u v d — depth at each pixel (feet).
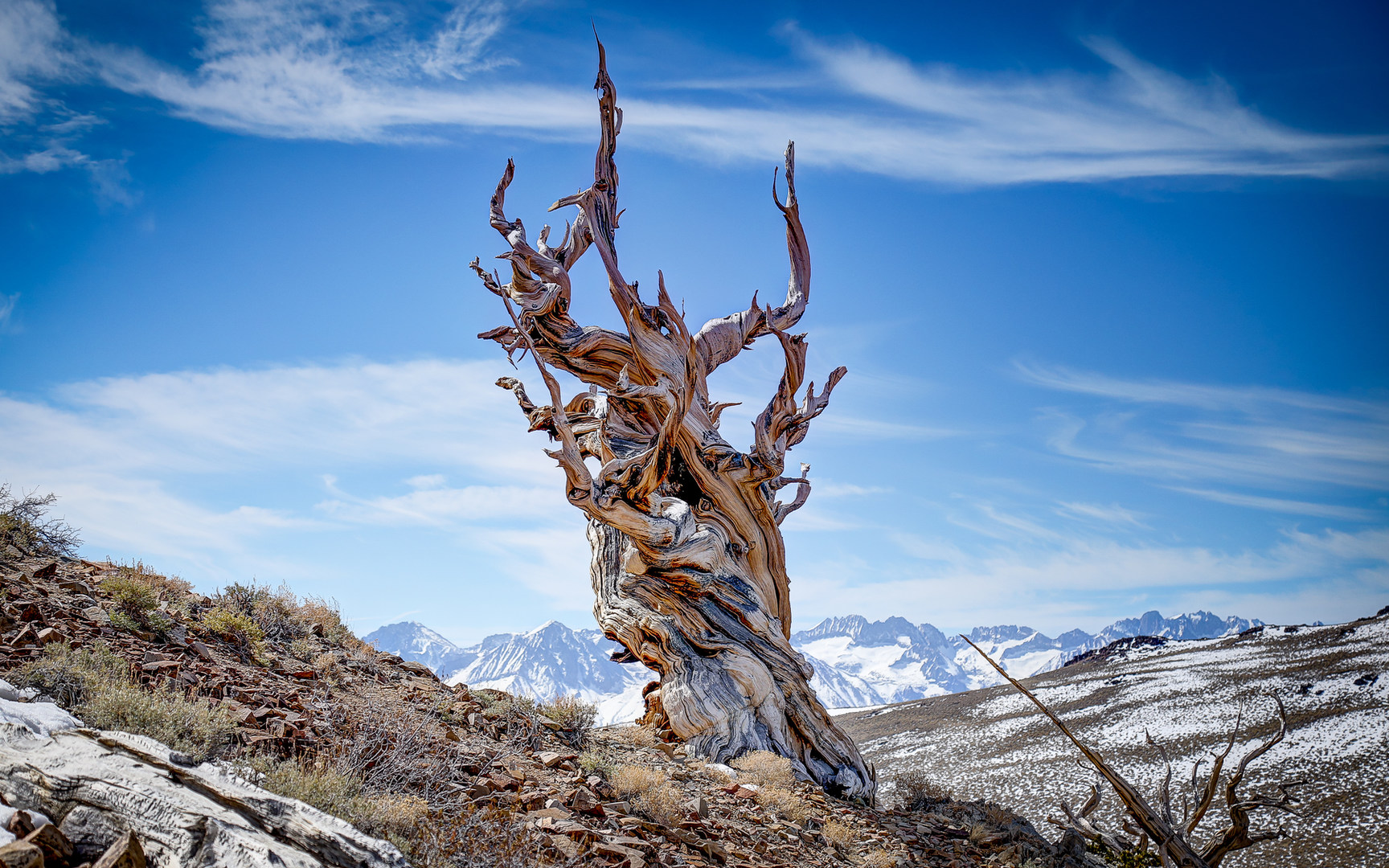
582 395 70.28
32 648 23.84
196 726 21.34
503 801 25.72
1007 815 52.70
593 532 65.92
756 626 59.67
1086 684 402.31
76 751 17.40
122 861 14.38
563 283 66.18
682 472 64.85
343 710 28.30
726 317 73.77
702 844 28.58
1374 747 222.69
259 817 16.97
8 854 13.58
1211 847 40.37
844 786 53.88
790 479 70.79
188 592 36.37
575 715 39.70
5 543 32.50
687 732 52.39
